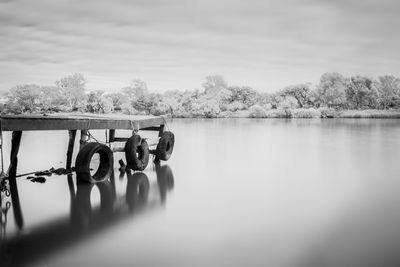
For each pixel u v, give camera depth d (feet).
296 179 31.07
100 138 72.23
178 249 15.75
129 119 36.70
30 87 162.50
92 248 15.89
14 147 30.35
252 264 14.30
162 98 209.26
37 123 26.81
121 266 14.19
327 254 15.23
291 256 15.02
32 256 15.14
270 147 56.08
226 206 22.56
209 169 36.17
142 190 26.99
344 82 201.87
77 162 28.53
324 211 21.43
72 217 20.52
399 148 54.39
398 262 14.44
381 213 21.01
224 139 69.97
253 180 30.63
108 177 30.76
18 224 19.29
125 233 17.78
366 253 15.29
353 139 69.05
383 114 185.68
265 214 20.76
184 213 21.04
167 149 41.98
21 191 26.68
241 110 211.82
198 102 213.05
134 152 33.71
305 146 57.36
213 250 15.64
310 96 207.51
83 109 171.12
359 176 32.30
